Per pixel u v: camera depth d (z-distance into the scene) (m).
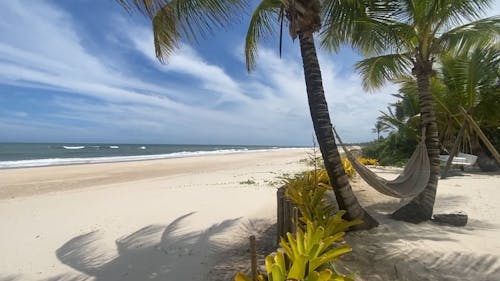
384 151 19.72
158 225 6.30
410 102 16.77
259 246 4.95
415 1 5.44
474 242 4.29
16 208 8.41
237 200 8.29
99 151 58.12
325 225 4.09
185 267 4.29
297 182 6.23
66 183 14.21
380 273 3.55
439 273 3.48
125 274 4.18
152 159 33.28
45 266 4.55
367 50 7.00
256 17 6.42
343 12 5.40
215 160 31.33
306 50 4.73
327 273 2.35
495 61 11.38
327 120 4.73
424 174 5.31
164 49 5.06
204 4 4.61
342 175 4.71
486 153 14.09
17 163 26.20
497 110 13.14
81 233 6.00
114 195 10.16
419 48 5.88
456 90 13.19
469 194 7.82
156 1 3.29
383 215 5.91
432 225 5.22
